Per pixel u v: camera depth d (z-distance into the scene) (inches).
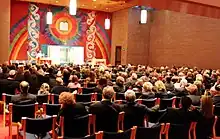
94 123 188.7
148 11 825.5
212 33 657.6
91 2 708.0
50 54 795.4
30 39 778.8
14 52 761.6
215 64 650.2
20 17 765.9
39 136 195.8
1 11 616.1
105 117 188.1
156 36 815.1
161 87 308.5
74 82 334.3
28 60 758.5
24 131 173.8
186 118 180.9
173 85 346.9
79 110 182.1
